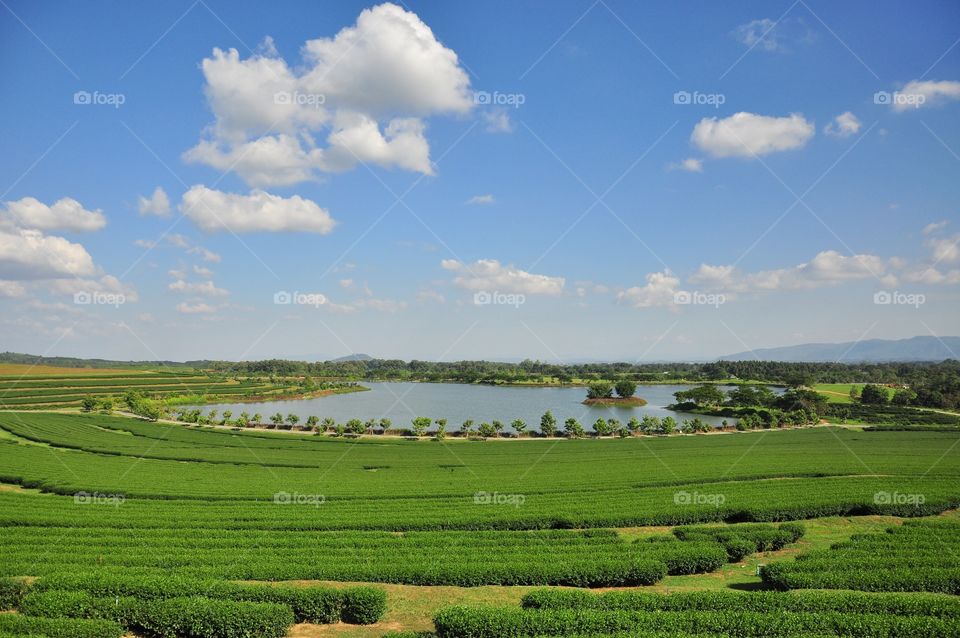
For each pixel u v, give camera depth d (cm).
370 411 14700
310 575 3041
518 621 2369
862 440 9606
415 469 7200
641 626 2392
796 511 4603
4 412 11850
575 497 5203
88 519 4219
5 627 2248
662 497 5116
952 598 2647
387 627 2573
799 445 9088
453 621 2364
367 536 3919
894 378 19775
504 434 10431
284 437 9812
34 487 5644
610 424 10544
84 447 8062
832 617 2412
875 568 3141
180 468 6919
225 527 4203
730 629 2384
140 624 2459
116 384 16500
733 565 3531
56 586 2650
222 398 15975
